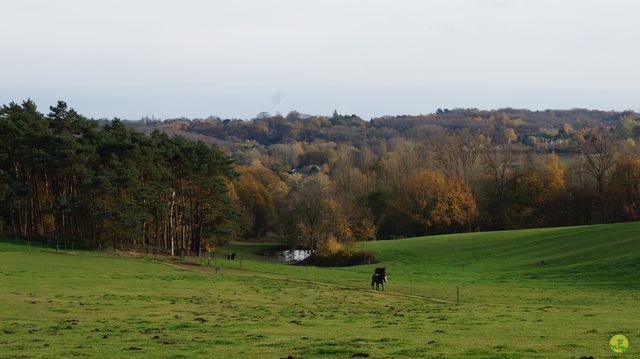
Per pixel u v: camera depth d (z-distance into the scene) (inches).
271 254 5022.1
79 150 3575.3
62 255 3083.2
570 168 5836.6
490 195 5733.3
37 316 1374.3
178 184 4153.5
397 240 4655.5
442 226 5467.5
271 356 885.8
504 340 1034.1
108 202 3457.2
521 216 5467.5
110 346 989.2
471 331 1171.9
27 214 3961.6
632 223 3924.7
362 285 2428.6
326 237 4303.6
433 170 5812.0
